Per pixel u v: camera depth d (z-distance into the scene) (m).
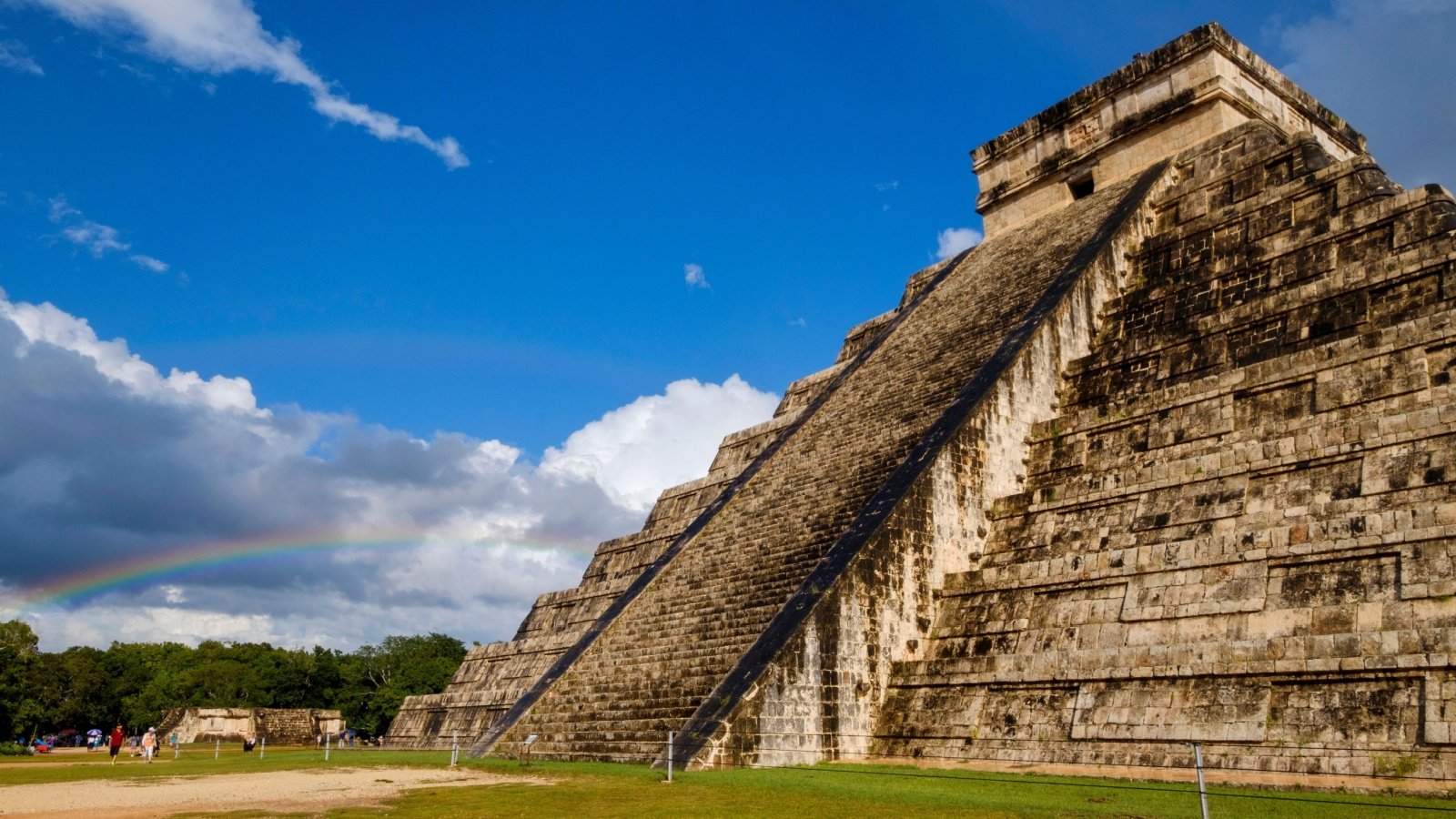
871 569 19.27
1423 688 12.58
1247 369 18.09
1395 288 17.72
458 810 12.27
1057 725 16.09
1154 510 17.55
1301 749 13.23
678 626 23.02
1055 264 26.53
